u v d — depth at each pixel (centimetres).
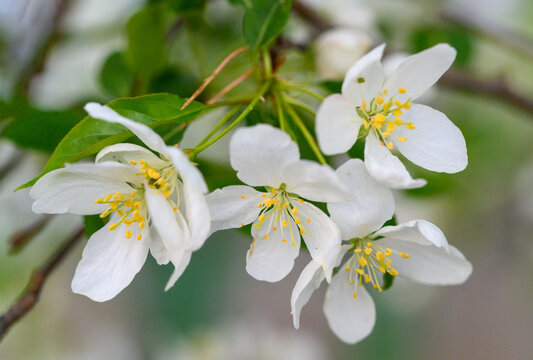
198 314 66
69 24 55
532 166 69
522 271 81
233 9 52
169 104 42
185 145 52
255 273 42
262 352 71
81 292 42
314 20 51
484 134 64
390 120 43
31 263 60
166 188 41
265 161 41
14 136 45
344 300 44
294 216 42
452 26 56
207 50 52
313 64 49
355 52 48
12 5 53
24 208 57
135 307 69
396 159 42
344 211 42
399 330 74
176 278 41
